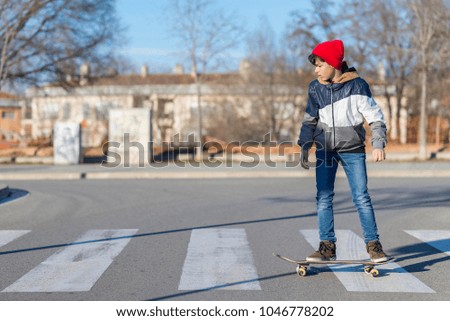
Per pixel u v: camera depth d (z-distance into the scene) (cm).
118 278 830
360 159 821
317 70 823
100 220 1410
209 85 5016
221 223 1346
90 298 735
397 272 860
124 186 2358
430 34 3681
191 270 877
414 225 1308
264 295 743
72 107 7538
